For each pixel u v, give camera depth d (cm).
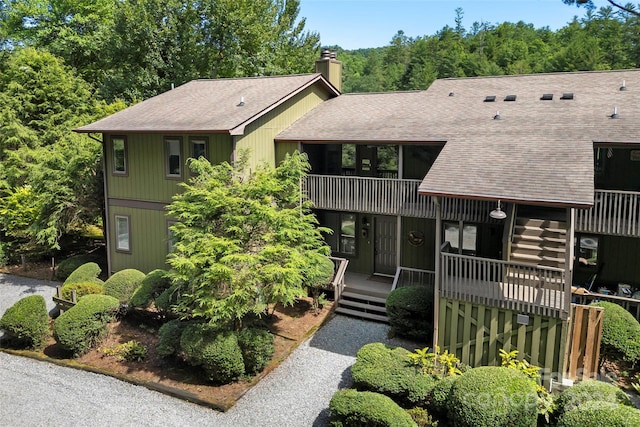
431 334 1296
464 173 1186
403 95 1945
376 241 1725
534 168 1148
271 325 1416
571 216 993
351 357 1245
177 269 1175
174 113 1709
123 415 1015
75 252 2177
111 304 1338
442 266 1143
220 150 1523
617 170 1366
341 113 1831
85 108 2619
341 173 1814
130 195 1727
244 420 992
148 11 3097
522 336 1068
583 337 1035
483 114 1579
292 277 1148
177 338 1198
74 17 3547
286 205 1442
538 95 1655
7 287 1827
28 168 2025
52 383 1152
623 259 1379
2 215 2050
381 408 872
